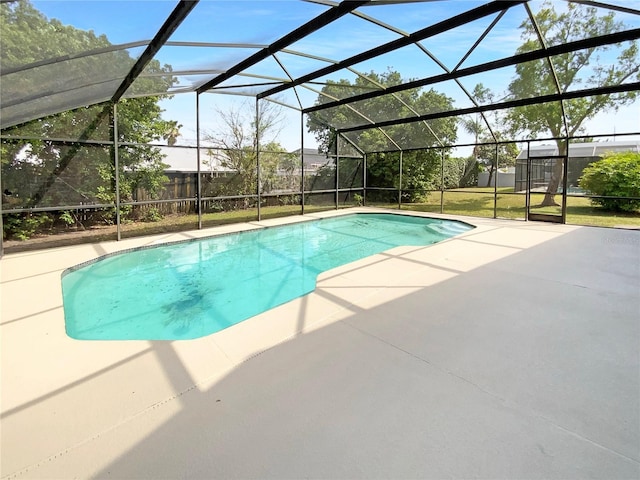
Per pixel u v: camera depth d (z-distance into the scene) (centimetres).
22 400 220
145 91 775
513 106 841
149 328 421
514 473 162
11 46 411
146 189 931
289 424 196
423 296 400
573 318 335
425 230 1004
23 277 509
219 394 225
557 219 944
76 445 182
